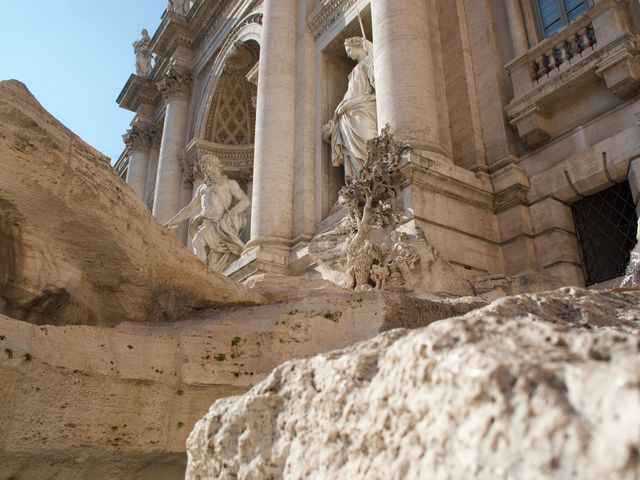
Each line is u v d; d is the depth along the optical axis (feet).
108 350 12.92
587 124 35.37
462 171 36.78
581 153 34.83
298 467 6.34
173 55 94.22
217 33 87.86
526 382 4.51
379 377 6.05
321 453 6.14
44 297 14.47
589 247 34.81
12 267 13.82
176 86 92.27
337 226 41.14
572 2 39.99
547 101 37.11
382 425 5.59
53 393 11.63
